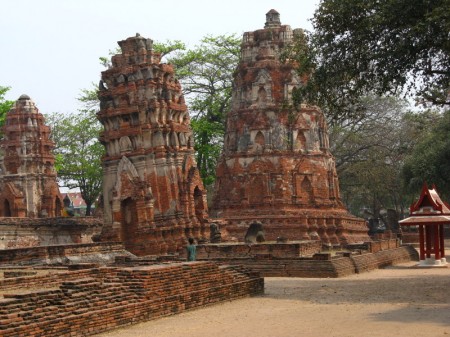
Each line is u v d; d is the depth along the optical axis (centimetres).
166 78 4753
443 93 3572
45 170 6075
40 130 6091
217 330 1986
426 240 4247
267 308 2416
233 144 5681
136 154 4600
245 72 5681
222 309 2416
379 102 7700
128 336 1922
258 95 5622
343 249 4894
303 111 5603
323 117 5738
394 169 7744
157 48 6794
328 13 3095
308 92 3331
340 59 3158
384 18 2900
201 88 6925
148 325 2106
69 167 7612
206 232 4716
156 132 4606
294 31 5709
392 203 9744
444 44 2883
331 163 5753
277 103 5578
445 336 1745
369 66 3117
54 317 1859
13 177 5956
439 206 4162
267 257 3675
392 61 3006
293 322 2083
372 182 7706
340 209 5716
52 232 5131
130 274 2288
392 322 1989
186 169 4684
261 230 4519
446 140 6506
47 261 3581
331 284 3177
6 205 5931
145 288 2242
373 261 4134
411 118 7094
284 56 3550
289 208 5434
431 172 6312
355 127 7694
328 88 3309
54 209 6047
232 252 3888
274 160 5516
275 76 5625
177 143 4681
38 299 1895
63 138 7750
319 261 3566
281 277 3584
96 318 1972
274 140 5544
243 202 5494
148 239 4481
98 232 5488
